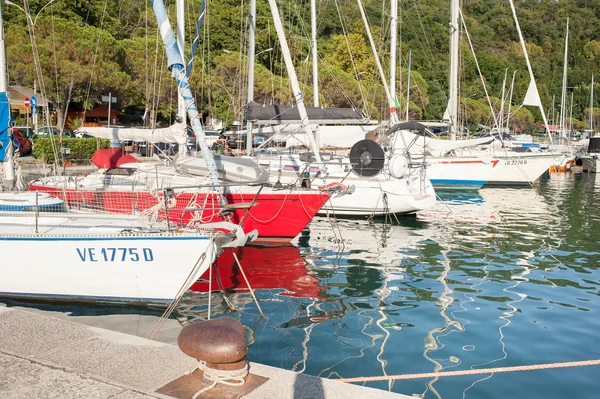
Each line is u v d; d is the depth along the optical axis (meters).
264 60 49.00
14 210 9.44
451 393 5.73
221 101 40.19
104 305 8.13
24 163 19.81
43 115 29.84
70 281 8.04
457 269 11.23
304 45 49.22
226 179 11.90
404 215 17.31
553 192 26.97
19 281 8.18
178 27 11.99
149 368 4.58
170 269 7.75
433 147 21.80
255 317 8.01
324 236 14.20
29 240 8.02
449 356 6.71
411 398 4.17
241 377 4.39
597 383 6.02
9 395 4.10
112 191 11.72
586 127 85.94
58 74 29.62
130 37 40.88
